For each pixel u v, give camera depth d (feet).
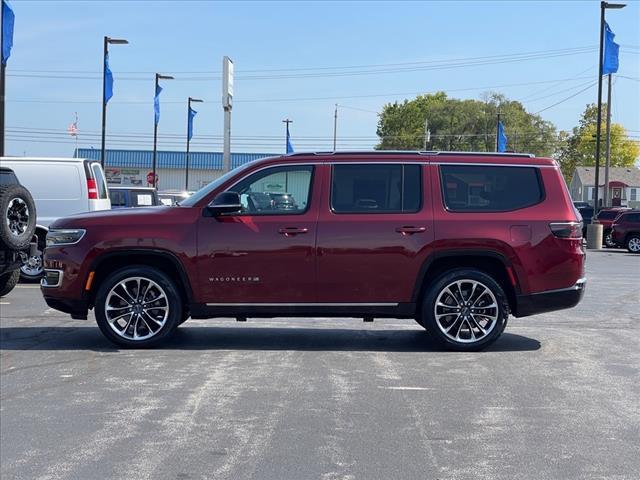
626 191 288.30
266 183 27.96
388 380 23.94
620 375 24.88
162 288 27.66
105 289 27.68
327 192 27.76
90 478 16.25
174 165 244.22
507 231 27.48
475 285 27.63
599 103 114.73
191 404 21.34
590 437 18.85
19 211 36.45
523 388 23.18
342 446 18.11
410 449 17.93
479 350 28.07
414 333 32.22
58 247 27.86
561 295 27.73
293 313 27.78
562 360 26.96
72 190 47.44
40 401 21.70
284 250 27.30
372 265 27.40
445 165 28.14
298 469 16.71
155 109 142.82
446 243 27.35
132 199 71.05
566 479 16.24
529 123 278.46
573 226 27.84
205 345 29.19
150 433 19.01
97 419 20.11
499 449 17.97
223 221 27.53
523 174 28.25
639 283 55.06
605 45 110.93
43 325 33.42
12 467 16.87
